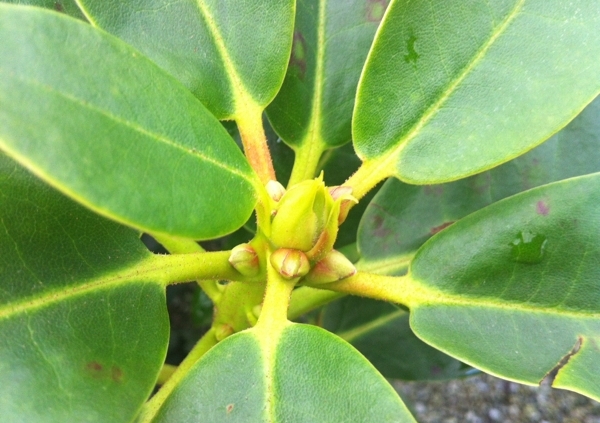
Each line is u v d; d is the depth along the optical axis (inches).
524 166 6.6
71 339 4.4
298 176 6.5
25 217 4.5
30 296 4.4
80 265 4.7
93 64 3.7
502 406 14.5
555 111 5.1
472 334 5.2
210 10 5.7
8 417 3.9
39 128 3.2
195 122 4.2
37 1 5.8
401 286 5.4
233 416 4.3
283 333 4.6
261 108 5.7
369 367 4.4
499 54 5.3
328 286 5.3
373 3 6.6
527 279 5.2
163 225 3.6
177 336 12.9
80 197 3.2
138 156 3.7
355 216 8.1
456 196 6.7
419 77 5.4
